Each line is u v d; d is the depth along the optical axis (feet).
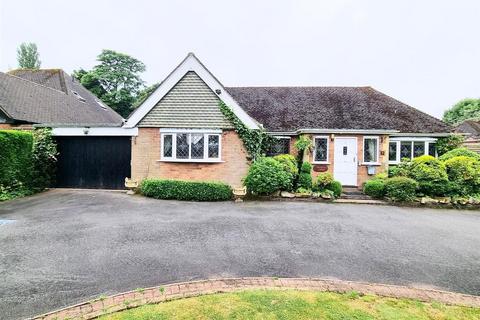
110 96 123.03
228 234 20.45
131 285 12.82
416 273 14.90
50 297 11.75
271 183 34.14
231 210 28.45
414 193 34.06
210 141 39.52
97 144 40.29
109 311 10.66
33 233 19.94
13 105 50.03
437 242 19.94
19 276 13.57
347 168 47.75
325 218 25.95
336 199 35.50
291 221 24.49
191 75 39.65
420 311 11.03
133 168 39.40
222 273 14.30
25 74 81.41
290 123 51.55
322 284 13.29
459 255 17.53
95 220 23.56
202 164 39.27
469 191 34.60
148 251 16.96
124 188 40.01
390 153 50.29
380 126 49.78
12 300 11.49
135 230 20.92
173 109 39.37
